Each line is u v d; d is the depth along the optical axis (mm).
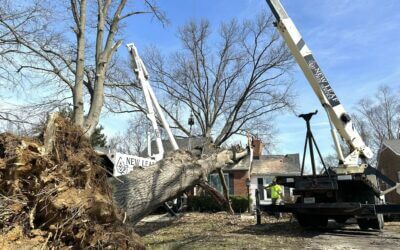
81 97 10086
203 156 8172
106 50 10672
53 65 12609
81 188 3732
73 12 10852
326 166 10227
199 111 31188
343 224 11836
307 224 10516
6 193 3379
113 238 3758
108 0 11070
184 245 7551
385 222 12688
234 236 8883
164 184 6418
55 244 3311
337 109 10117
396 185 10336
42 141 3713
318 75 10180
